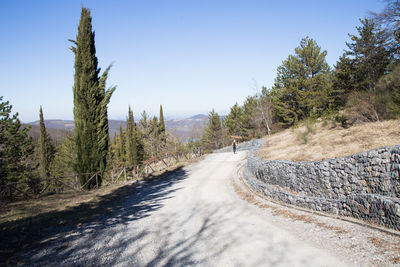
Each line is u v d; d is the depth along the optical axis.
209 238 6.35
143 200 11.54
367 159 6.51
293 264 4.49
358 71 18.81
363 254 4.41
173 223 7.89
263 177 12.35
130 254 5.45
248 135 45.50
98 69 15.41
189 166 23.92
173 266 4.83
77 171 14.38
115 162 32.84
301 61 27.89
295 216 7.35
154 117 42.56
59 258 5.16
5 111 15.41
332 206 6.86
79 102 14.37
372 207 5.55
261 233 6.34
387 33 13.20
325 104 26.47
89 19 15.02
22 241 6.00
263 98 37.09
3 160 15.52
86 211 9.18
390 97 12.12
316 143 13.54
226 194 12.12
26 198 11.41
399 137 9.05
